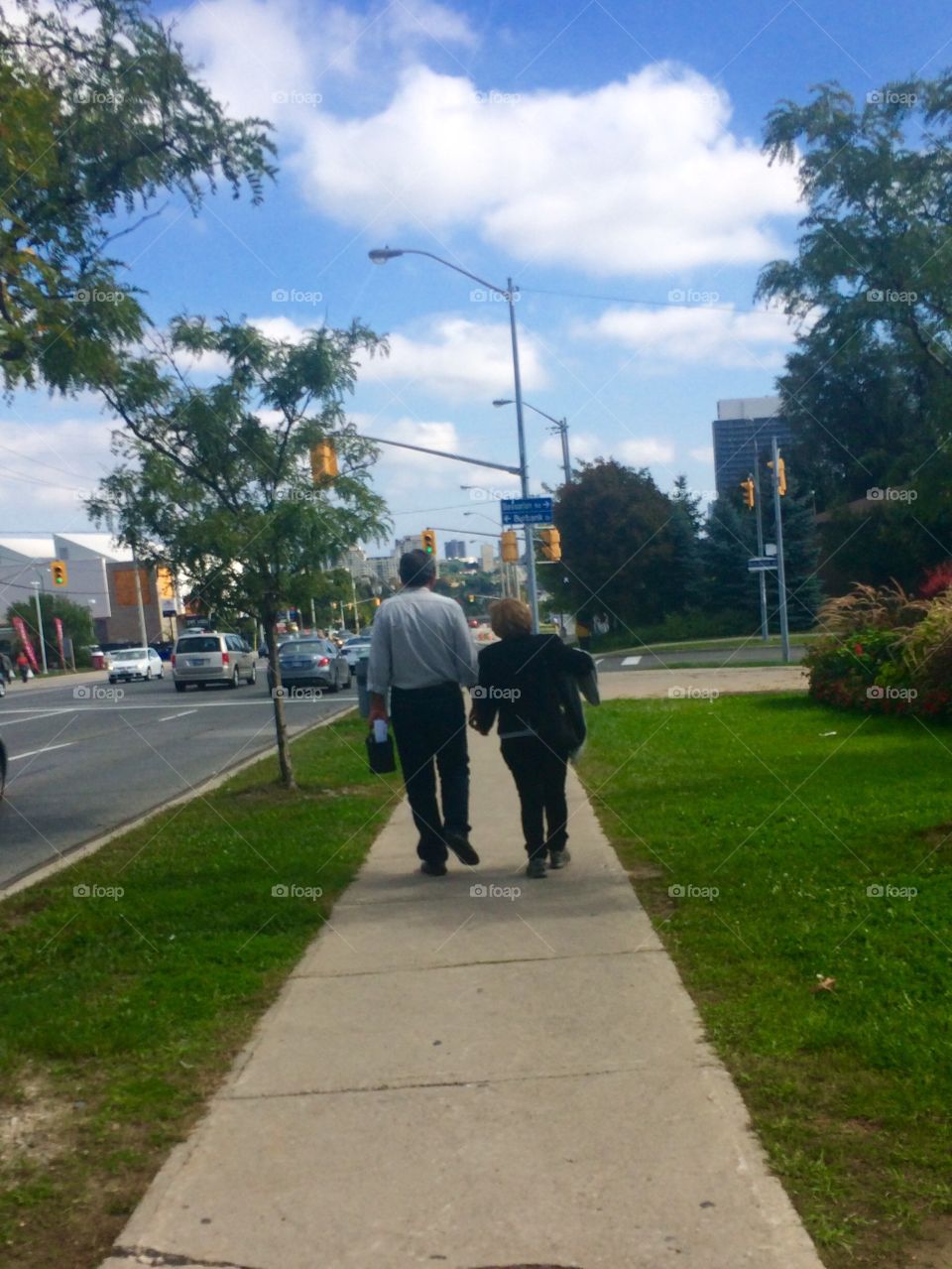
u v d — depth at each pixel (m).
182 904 7.08
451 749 7.55
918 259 10.25
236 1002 5.33
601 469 48.97
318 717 23.88
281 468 11.11
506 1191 3.52
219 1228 3.40
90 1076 4.56
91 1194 3.64
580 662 7.51
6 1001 5.46
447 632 7.45
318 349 10.79
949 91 10.41
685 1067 4.30
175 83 9.14
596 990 5.19
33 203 8.88
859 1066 4.19
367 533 11.27
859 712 16.11
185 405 10.58
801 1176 3.49
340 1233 3.35
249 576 11.11
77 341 8.79
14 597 91.19
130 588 27.55
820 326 11.27
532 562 27.11
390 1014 5.05
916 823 7.95
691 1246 3.19
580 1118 3.95
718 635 49.25
